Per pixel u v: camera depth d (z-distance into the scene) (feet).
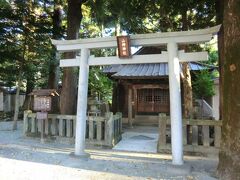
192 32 18.17
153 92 45.50
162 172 16.66
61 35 39.42
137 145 26.18
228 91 14.67
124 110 47.34
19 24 35.76
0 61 38.40
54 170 16.60
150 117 44.98
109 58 20.52
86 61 21.17
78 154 20.43
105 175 15.78
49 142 26.86
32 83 55.52
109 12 31.04
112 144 25.04
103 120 25.17
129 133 34.24
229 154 14.48
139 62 19.61
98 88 58.18
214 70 49.47
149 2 26.40
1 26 35.40
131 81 42.86
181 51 18.79
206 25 28.76
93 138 25.46
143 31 30.86
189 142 22.24
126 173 16.33
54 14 41.52
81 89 20.99
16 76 42.68
